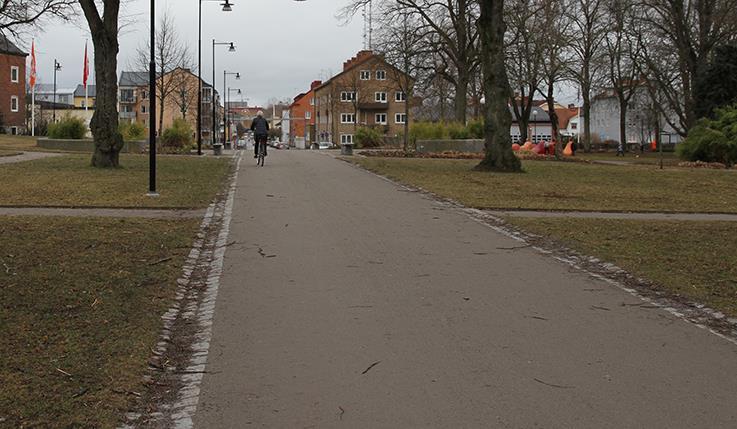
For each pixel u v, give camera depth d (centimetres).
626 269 1002
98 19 2294
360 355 637
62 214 1370
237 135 11681
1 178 1998
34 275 852
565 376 589
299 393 552
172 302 806
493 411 517
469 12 4297
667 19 4847
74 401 524
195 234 1206
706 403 536
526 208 1648
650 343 681
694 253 1116
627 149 7938
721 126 3878
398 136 5409
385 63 4584
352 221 1380
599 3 5547
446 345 665
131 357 619
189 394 552
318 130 10794
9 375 564
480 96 6431
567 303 823
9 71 8169
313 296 834
